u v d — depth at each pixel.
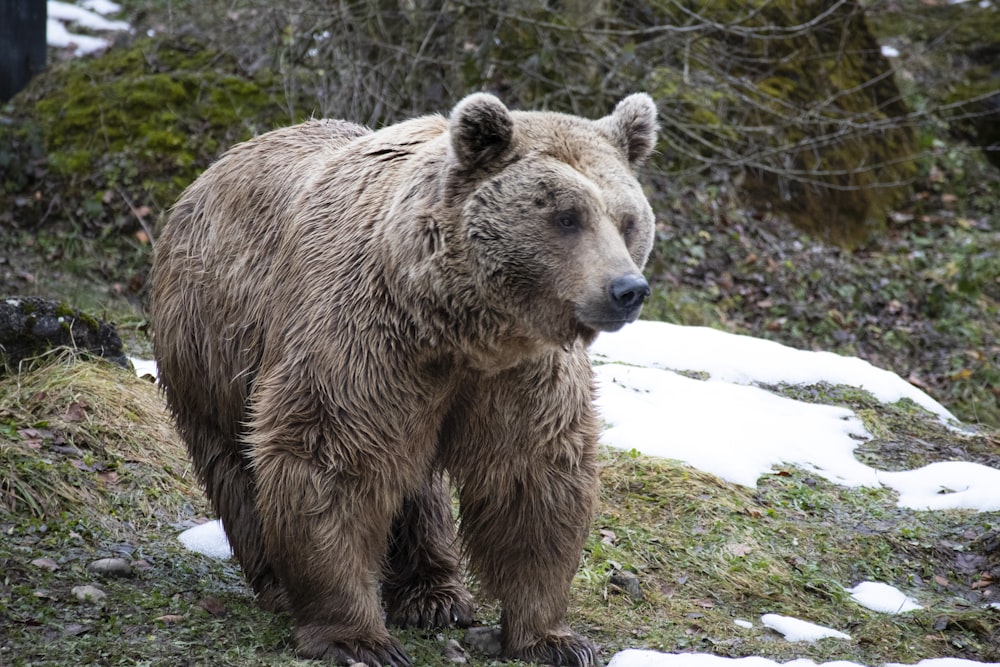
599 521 12.37
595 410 9.47
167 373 10.52
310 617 8.77
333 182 9.49
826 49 29.67
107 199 20.62
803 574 11.95
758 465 14.07
